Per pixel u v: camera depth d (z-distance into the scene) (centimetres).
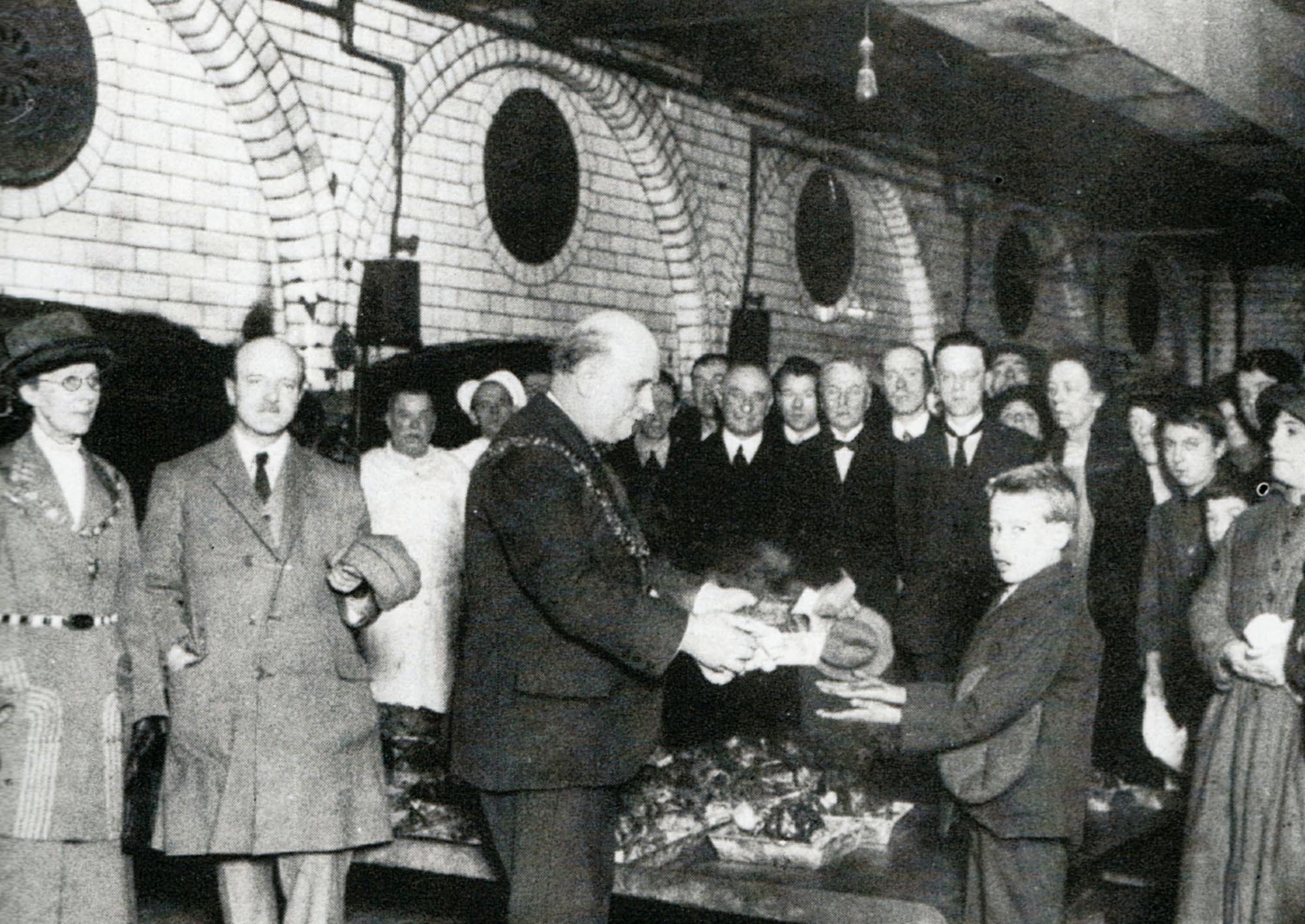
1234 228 1501
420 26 710
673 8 766
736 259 970
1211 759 369
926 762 484
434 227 726
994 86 974
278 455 385
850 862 412
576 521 323
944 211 1230
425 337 720
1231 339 1633
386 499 624
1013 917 342
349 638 385
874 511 570
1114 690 561
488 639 334
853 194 1116
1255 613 365
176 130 598
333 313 661
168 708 373
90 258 562
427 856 430
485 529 337
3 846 344
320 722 374
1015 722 340
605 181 863
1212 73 876
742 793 436
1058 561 350
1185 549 488
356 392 671
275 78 627
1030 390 647
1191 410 491
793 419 619
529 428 335
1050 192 1355
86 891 355
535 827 326
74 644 351
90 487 363
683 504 605
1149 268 1606
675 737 520
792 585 556
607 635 316
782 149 1023
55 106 545
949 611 527
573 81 821
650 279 908
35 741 345
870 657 357
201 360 609
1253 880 353
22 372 351
